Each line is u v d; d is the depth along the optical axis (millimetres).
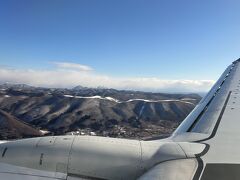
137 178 10039
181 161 9930
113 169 10203
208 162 9797
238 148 11141
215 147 11227
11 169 10109
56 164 10352
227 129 13508
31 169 10289
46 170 10328
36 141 11031
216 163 9719
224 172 9102
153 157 10383
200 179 8664
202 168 9367
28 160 10477
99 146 10734
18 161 10500
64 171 10281
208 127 13844
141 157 10383
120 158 10367
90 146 10711
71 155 10445
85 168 10258
